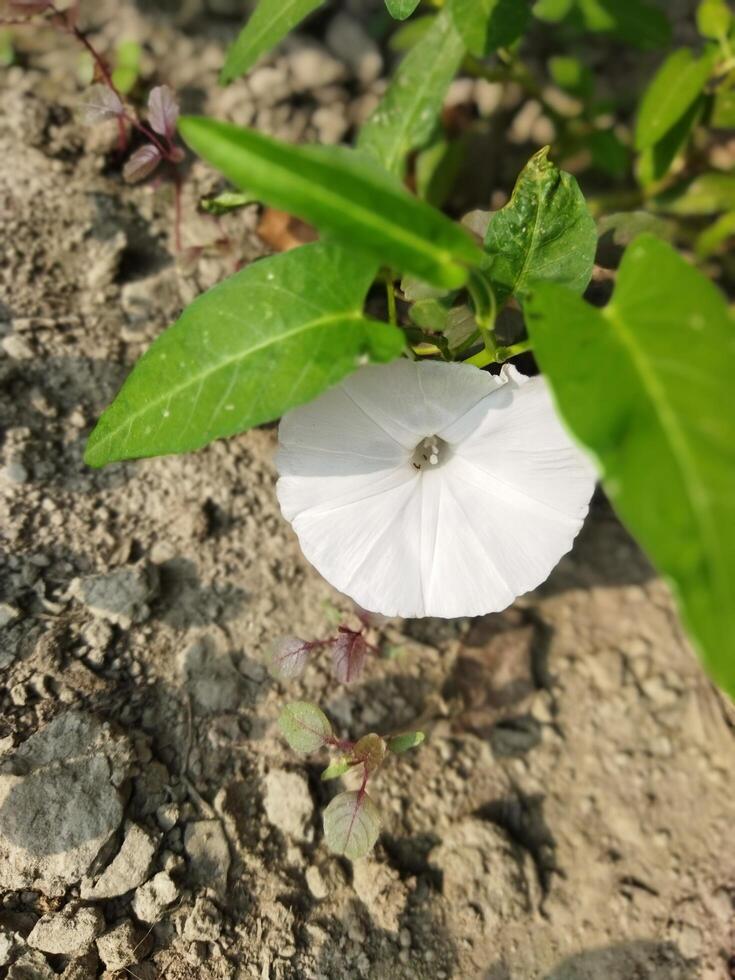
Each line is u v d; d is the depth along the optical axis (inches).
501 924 5.9
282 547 6.6
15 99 7.5
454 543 5.1
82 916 5.1
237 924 5.5
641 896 6.2
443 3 6.9
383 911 5.7
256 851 5.7
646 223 6.2
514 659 6.8
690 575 3.2
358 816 5.2
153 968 5.3
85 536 6.2
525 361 6.3
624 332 3.9
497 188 8.6
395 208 3.7
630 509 3.3
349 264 4.5
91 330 6.9
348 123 8.7
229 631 6.3
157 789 5.6
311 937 5.6
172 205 7.5
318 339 4.3
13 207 7.0
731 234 8.5
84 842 5.2
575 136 8.2
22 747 5.4
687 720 6.9
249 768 5.9
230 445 6.8
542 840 6.3
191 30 8.5
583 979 5.9
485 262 4.9
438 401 4.8
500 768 6.5
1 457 6.2
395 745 5.6
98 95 6.6
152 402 4.5
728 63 7.1
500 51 7.6
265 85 8.4
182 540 6.4
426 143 7.6
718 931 6.2
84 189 7.3
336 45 8.8
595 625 7.2
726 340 3.6
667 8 9.5
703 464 3.3
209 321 4.5
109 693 5.8
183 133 3.6
